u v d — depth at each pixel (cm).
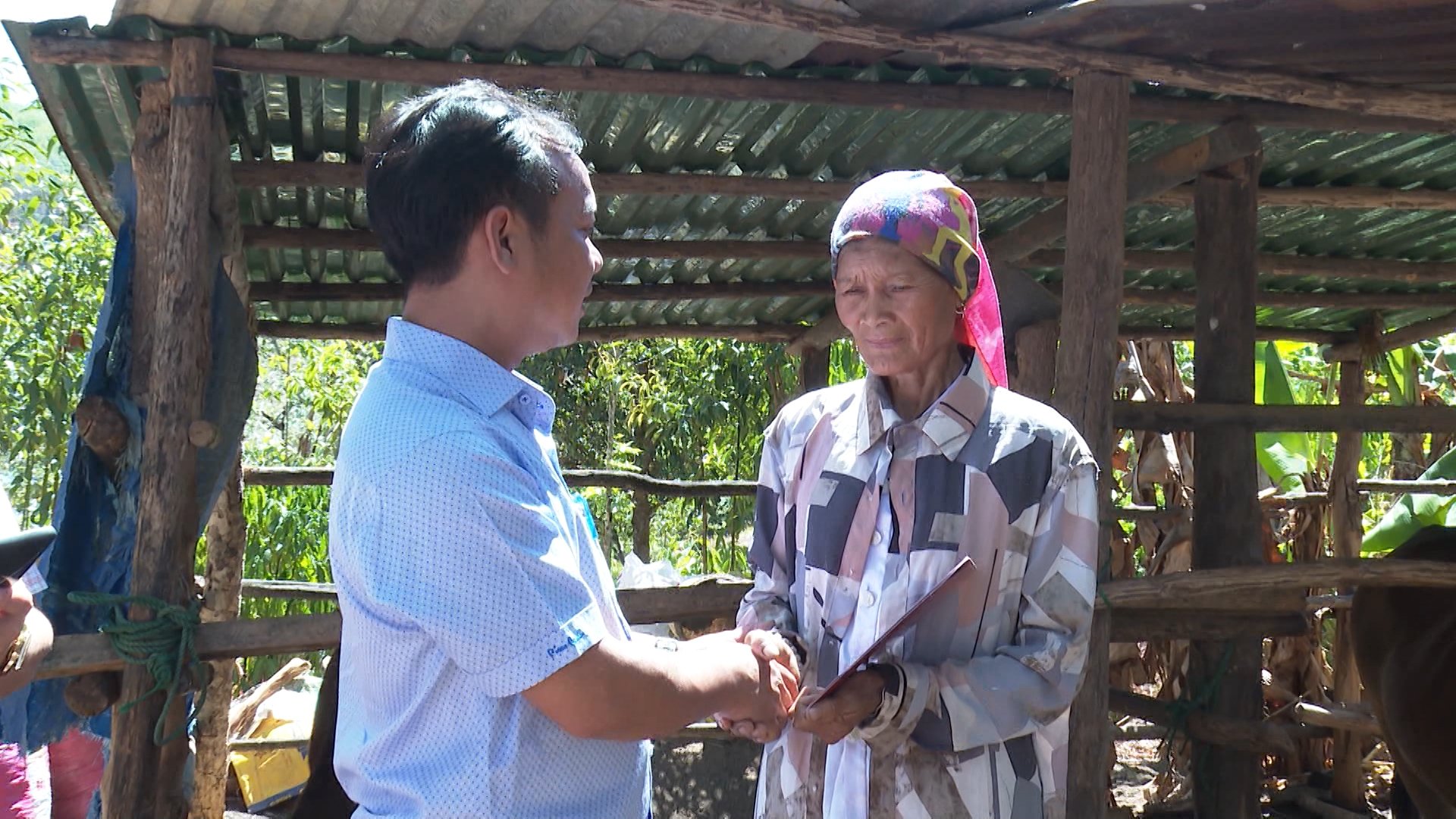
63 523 301
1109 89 329
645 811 154
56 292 715
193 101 301
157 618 284
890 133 421
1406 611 413
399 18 312
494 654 126
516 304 142
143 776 282
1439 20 291
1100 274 331
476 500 127
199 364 299
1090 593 184
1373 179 498
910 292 185
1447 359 747
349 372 864
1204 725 409
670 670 141
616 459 995
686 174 411
